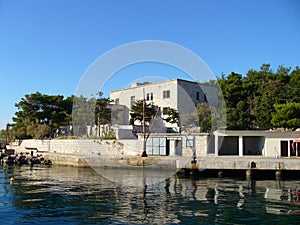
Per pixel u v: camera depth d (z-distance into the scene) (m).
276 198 16.38
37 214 13.10
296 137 33.06
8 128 63.91
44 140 45.56
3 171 31.42
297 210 13.79
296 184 21.39
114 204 14.77
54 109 53.47
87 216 12.77
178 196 16.78
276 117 35.50
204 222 12.01
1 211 13.60
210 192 18.09
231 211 13.60
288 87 45.94
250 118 42.78
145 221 12.11
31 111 53.97
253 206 14.48
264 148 34.06
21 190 18.83
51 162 39.72
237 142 37.38
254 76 56.59
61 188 19.48
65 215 12.94
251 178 24.64
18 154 46.88
